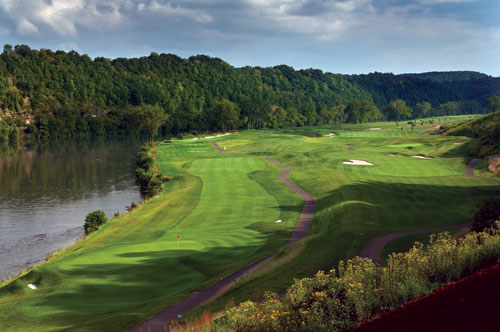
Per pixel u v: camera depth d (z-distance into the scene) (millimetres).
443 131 139375
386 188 57031
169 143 140125
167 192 65875
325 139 144500
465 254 13242
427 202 48656
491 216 25938
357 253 28469
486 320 7844
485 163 74750
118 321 19391
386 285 12031
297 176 70688
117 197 67562
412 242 30172
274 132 184375
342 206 46312
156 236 42281
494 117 124875
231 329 13664
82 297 24562
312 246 30812
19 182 79625
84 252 38250
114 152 130250
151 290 25453
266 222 45031
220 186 65938
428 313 9375
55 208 60125
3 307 23484
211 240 37875
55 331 19500
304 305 12484
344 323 10977
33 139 177500
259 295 20938
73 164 103500
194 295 22891
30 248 43344
